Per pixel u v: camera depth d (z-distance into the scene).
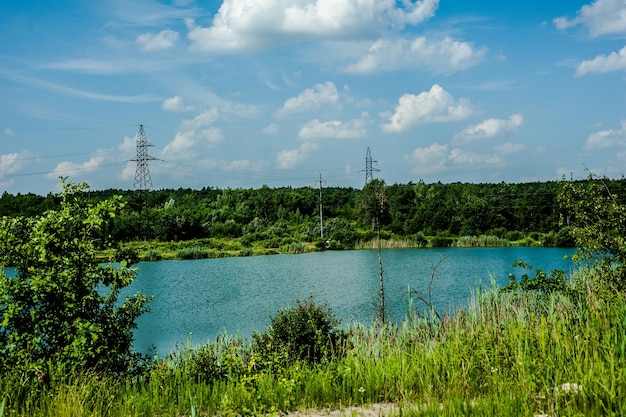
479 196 109.56
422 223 91.81
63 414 7.48
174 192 154.38
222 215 109.38
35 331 10.32
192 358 12.42
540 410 6.18
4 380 9.05
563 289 13.25
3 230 10.62
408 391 8.37
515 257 58.88
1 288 10.16
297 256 71.62
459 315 14.60
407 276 45.03
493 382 7.41
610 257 12.04
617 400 5.67
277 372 10.23
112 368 11.11
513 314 13.95
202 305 34.38
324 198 129.12
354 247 81.25
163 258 72.06
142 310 12.25
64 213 11.03
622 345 7.16
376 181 93.38
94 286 11.60
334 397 8.55
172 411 8.48
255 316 30.20
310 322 14.66
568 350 7.72
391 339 14.76
